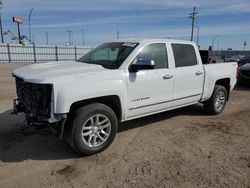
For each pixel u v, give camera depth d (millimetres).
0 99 8344
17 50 41844
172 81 5363
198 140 4980
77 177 3629
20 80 4469
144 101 4930
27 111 4402
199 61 6070
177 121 6160
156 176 3648
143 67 4492
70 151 4453
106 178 3602
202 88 6141
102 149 4395
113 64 4750
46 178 3604
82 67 4523
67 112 3887
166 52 5344
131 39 5344
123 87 4520
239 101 8711
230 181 3535
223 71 6645
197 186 3412
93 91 4109
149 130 5508
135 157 4238
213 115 6742
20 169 3842
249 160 4164
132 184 3455
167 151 4473
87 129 4195
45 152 4410
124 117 4723
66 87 3869
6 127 5570
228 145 4758
